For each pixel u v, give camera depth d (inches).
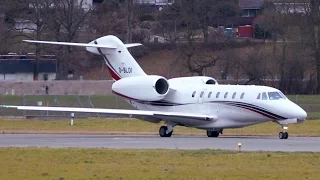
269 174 3390.7
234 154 4148.6
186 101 6318.9
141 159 3949.3
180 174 3390.7
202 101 6215.6
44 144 5059.1
